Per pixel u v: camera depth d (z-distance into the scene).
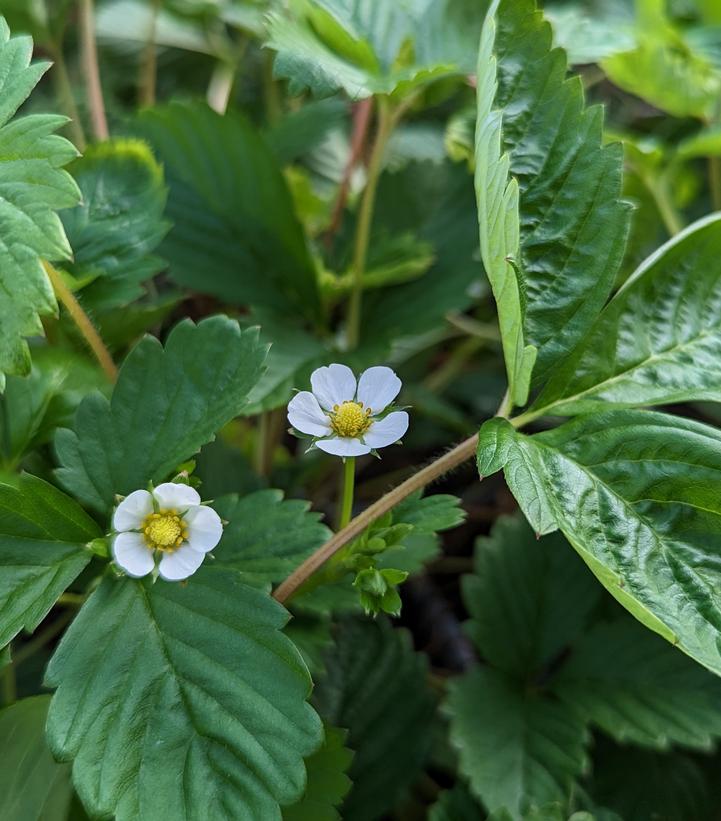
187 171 0.33
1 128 0.24
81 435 0.24
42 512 0.24
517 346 0.24
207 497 0.30
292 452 0.37
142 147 0.29
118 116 0.40
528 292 0.25
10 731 0.25
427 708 0.30
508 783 0.28
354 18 0.30
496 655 0.30
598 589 0.31
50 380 0.27
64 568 0.24
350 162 0.36
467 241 0.34
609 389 0.25
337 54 0.29
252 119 0.44
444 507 0.25
